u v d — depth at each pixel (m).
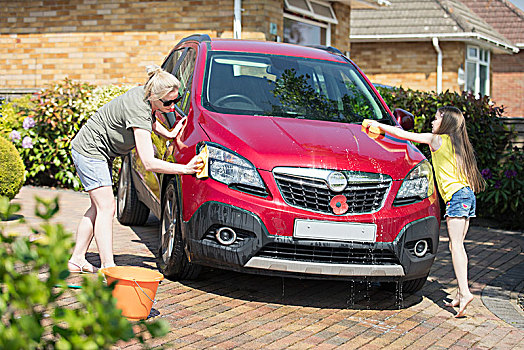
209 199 4.77
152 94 4.72
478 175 5.11
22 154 10.95
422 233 4.98
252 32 13.24
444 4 21.44
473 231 9.36
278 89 5.95
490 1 29.12
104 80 14.30
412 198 5.04
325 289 5.59
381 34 20.77
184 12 13.64
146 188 6.57
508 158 9.95
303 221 4.67
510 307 5.47
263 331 4.38
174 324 4.38
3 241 2.04
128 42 14.07
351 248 4.75
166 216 5.55
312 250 4.73
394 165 5.02
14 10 14.78
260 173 4.76
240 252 4.70
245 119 5.32
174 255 5.23
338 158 4.87
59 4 14.46
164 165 4.73
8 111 11.42
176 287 5.29
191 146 5.05
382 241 4.80
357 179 4.81
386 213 4.84
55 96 11.04
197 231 4.83
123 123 4.85
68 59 14.49
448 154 5.10
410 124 6.01
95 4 14.23
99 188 4.96
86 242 5.23
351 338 4.38
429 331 4.67
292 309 4.94
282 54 6.51
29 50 14.74
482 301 5.62
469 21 21.80
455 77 20.89
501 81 28.38
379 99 6.33
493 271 6.85
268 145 4.90
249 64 6.18
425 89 21.12
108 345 1.92
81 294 1.95
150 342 3.97
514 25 28.02
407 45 21.30
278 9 13.64
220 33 13.42
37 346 1.99
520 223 9.74
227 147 4.90
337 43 16.56
